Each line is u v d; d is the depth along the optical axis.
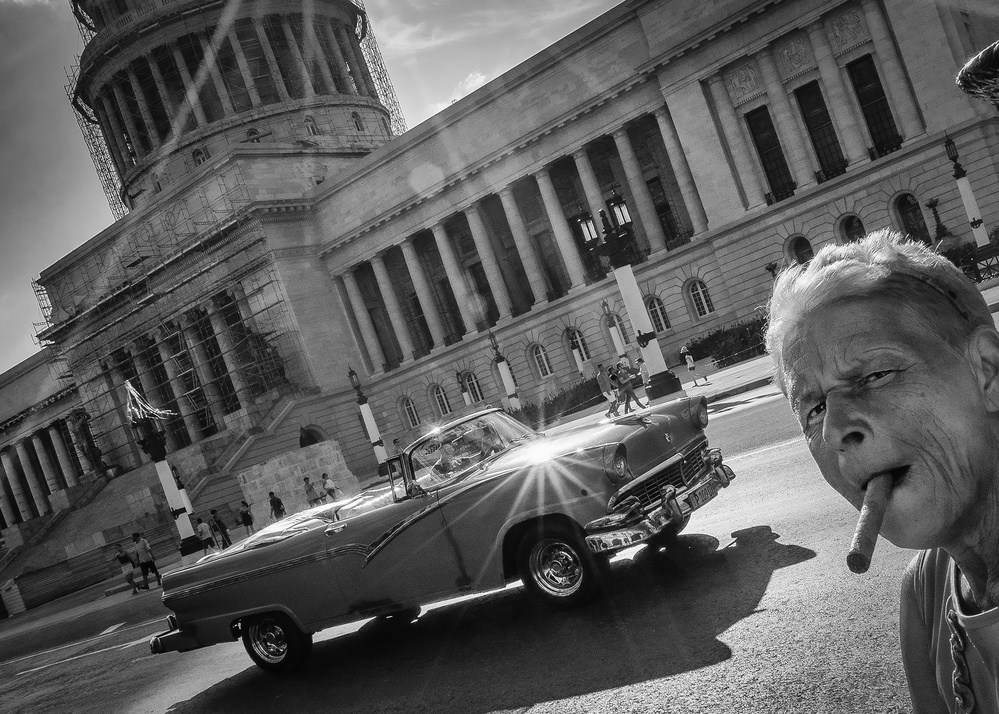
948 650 1.03
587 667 6.02
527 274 62.84
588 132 58.59
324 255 69.19
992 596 0.89
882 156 48.47
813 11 49.28
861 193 49.03
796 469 10.20
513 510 7.43
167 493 35.50
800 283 0.98
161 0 79.25
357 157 75.19
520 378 64.06
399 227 66.38
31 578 55.09
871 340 0.86
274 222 66.62
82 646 18.22
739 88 52.81
